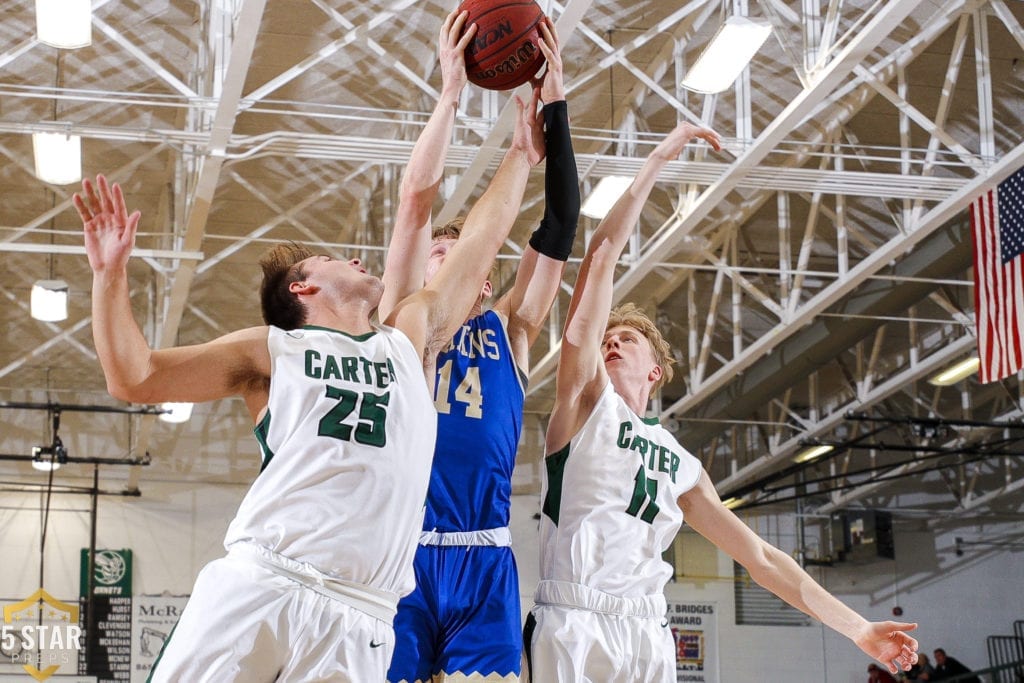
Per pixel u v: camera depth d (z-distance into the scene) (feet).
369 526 10.88
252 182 51.75
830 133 47.93
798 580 16.58
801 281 51.13
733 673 81.61
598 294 15.19
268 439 10.98
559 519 15.34
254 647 10.39
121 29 41.52
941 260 51.65
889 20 32.55
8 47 42.27
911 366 60.23
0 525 71.87
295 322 11.88
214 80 37.63
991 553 86.17
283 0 40.09
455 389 13.93
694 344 59.72
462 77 14.17
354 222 55.16
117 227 10.50
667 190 51.47
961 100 47.96
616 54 39.88
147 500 74.02
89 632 71.41
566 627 14.85
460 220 15.24
